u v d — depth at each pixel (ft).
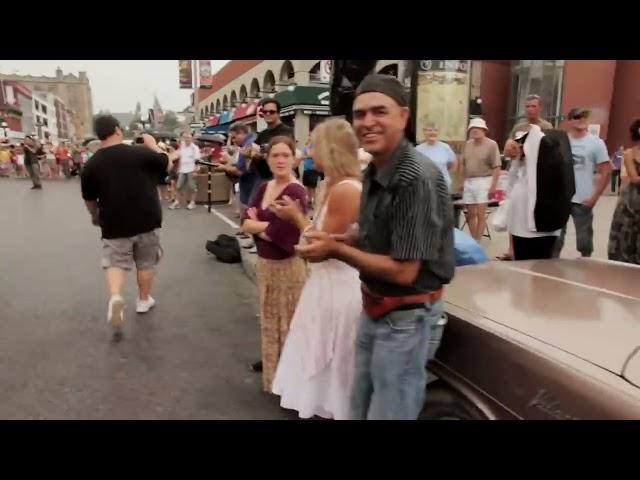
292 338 10.47
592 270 9.20
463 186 24.35
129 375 12.85
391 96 6.32
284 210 8.30
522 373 5.93
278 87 80.43
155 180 16.35
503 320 6.76
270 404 11.40
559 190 13.74
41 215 41.57
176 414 10.97
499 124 66.33
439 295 6.86
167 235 31.99
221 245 25.75
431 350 6.89
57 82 630.74
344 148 8.60
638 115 63.05
